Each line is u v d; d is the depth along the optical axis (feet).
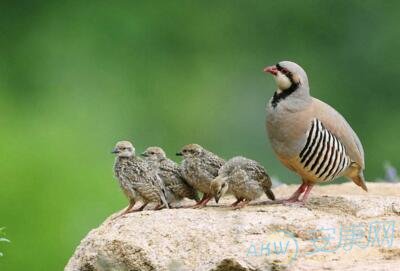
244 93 88.63
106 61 86.99
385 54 89.40
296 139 40.96
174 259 35.42
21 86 85.40
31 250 64.03
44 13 89.15
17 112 80.89
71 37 87.81
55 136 74.84
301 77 41.22
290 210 38.09
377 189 45.78
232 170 39.73
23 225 65.10
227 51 90.38
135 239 36.19
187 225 36.63
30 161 69.15
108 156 76.33
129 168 40.96
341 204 39.34
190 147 40.98
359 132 87.71
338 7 90.99
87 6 89.40
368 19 90.48
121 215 39.22
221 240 35.86
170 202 41.75
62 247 64.39
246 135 86.07
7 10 88.89
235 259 34.01
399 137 86.94
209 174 40.65
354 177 43.09
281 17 91.76
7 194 66.33
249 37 91.15
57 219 65.46
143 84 86.89
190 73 88.74
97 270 36.40
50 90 84.64
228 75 89.20
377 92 88.89
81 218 65.87
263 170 40.14
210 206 40.55
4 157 68.69
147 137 83.87
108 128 81.71
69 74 85.56
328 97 89.25
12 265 63.62
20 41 88.02
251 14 91.86
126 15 89.30
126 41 88.28
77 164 70.59
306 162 41.06
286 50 90.99
